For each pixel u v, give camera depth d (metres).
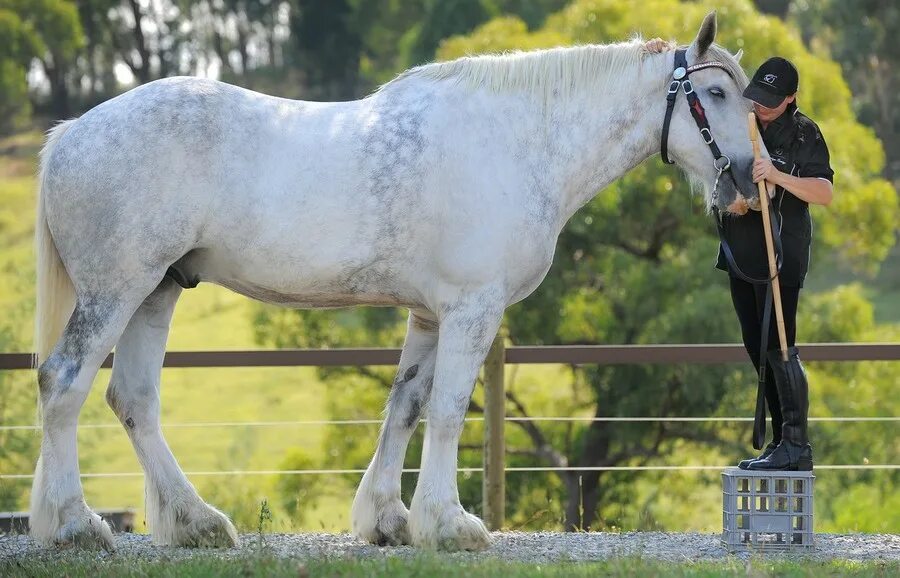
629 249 20.88
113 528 9.84
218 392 39.28
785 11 70.00
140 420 7.79
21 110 76.50
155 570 6.59
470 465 19.45
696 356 9.73
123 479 29.70
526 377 22.17
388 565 6.54
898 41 58.09
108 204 7.16
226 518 7.92
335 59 89.06
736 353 9.70
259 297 7.78
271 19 97.44
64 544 7.33
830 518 19.50
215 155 7.23
